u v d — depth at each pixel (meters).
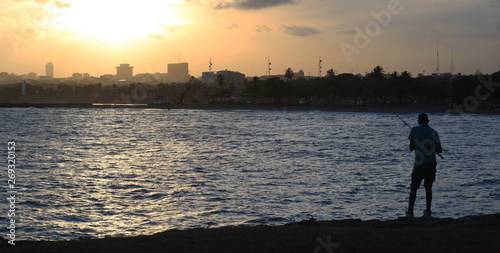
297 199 23.94
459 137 73.12
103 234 17.89
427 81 198.50
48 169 36.94
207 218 20.27
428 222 12.26
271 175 33.06
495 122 125.38
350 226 12.39
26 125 111.44
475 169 34.53
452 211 19.91
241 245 9.60
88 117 163.12
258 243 9.71
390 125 112.94
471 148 54.22
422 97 189.75
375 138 73.25
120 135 82.50
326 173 33.84
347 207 21.72
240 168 37.41
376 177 31.48
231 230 11.47
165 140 71.25
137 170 36.56
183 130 96.88
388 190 26.12
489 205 21.06
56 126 108.94
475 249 8.99
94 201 24.12
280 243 9.67
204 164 40.56
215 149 55.94
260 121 134.38
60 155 48.78
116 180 31.12
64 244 10.70
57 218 20.47
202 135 82.25
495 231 10.60
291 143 64.31
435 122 124.44
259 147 58.38
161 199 24.62
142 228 18.84
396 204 22.03
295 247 9.33
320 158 45.03
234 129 99.75
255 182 29.89
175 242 10.08
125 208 22.44
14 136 77.06
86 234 17.94
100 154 50.38
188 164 40.69
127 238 11.09
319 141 67.56
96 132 90.00
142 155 49.16
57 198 24.81
